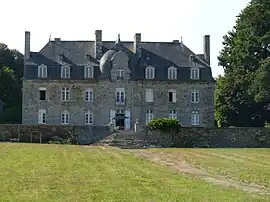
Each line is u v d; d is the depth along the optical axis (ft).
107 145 195.93
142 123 243.19
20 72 351.67
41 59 242.99
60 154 130.41
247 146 207.41
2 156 118.73
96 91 243.19
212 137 207.92
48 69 241.14
